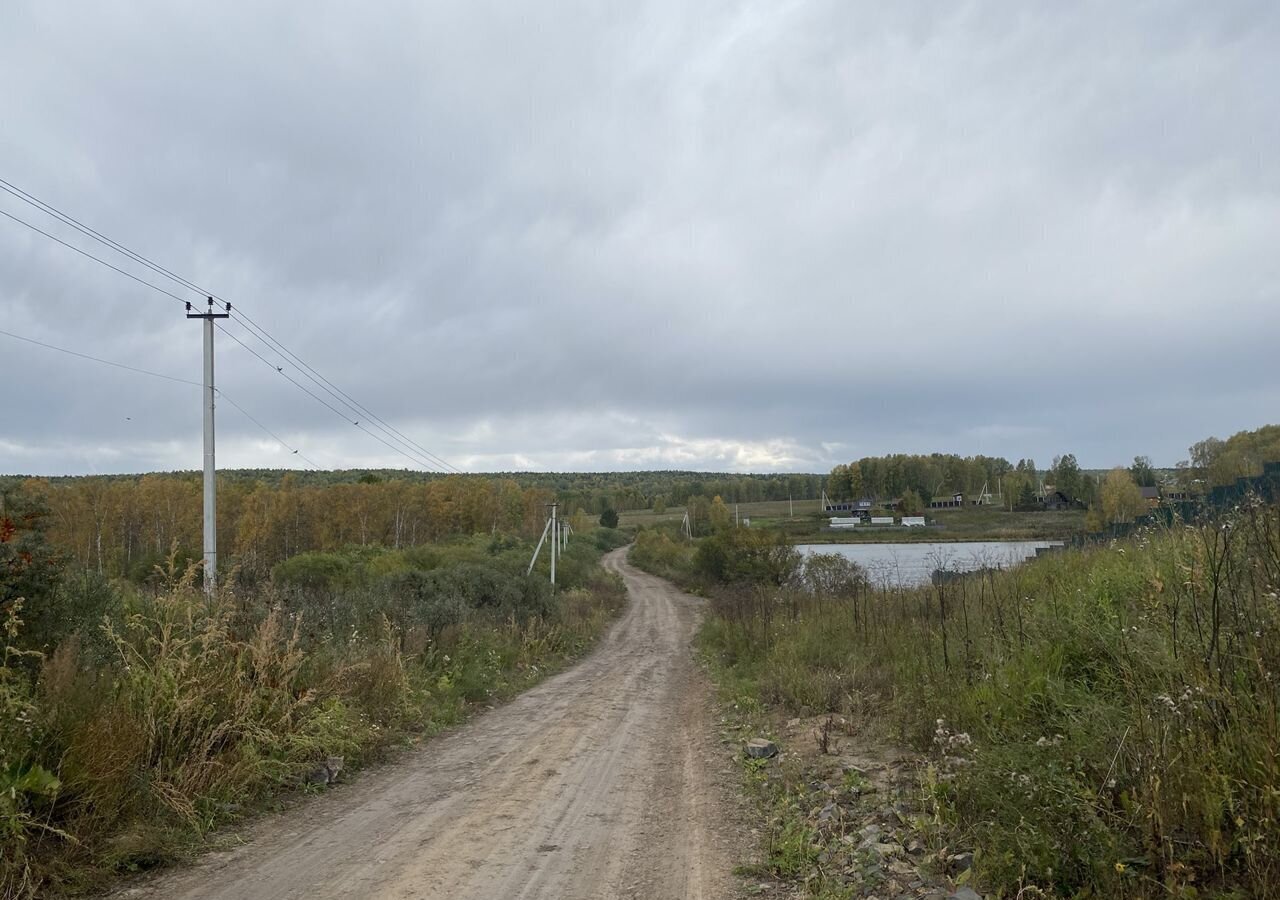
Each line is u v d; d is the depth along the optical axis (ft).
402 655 41.73
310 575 119.24
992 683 22.95
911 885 14.83
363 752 28.32
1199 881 12.30
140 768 19.92
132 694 21.24
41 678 19.53
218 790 21.02
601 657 77.30
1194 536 22.72
